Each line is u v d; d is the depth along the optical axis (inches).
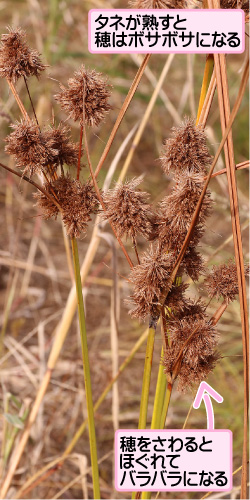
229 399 31.5
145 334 22.7
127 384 34.9
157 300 17.1
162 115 50.7
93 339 37.9
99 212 17.2
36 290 40.4
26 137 16.8
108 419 31.8
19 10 49.4
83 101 16.7
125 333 38.8
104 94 16.9
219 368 33.6
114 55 43.3
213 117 43.6
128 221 16.7
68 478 29.0
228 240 21.3
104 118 17.0
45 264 43.4
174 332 17.2
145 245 44.6
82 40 48.0
